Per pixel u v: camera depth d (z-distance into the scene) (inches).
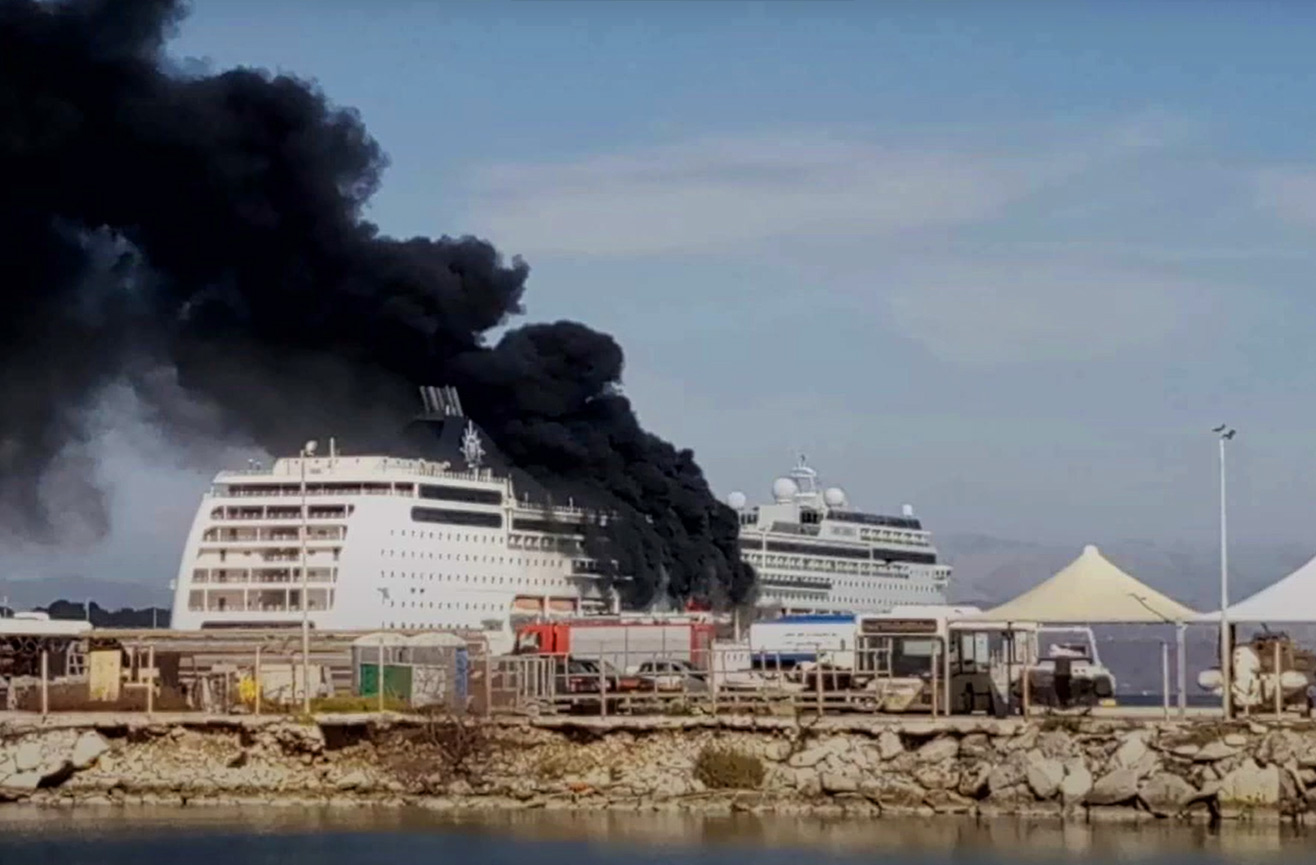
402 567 5940.0
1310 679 2933.1
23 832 2699.3
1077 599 2876.5
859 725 2837.1
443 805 2881.4
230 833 2687.0
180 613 6077.8
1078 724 2765.7
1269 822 2652.6
